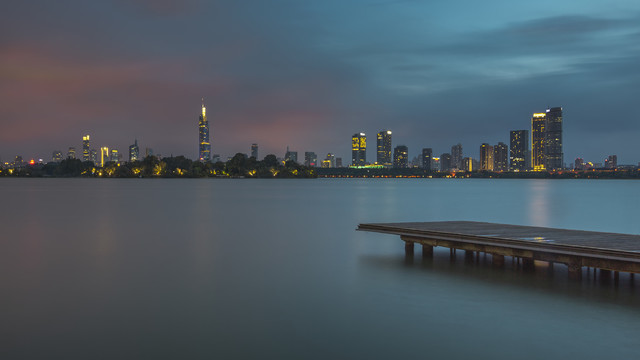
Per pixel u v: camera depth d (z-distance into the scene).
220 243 29.53
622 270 16.19
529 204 78.88
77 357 10.93
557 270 20.02
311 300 15.70
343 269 20.89
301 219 47.59
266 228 38.53
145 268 21.34
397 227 24.05
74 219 46.09
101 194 108.50
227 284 18.06
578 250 17.44
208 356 10.99
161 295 16.39
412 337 12.16
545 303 15.01
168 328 12.90
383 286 17.55
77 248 27.38
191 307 14.90
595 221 48.50
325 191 142.75
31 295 16.38
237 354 11.11
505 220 49.34
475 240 20.30
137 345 11.66
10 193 112.81
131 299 15.87
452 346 11.54
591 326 12.86
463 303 15.20
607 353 11.02
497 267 20.84
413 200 92.06
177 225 40.88
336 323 13.33
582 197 107.38
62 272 20.39
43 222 42.84
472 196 112.94
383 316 13.94
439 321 13.41
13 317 13.84
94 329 12.80
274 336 12.29
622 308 14.43
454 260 22.70
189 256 24.61
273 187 182.00
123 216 49.75
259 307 14.94
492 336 12.17
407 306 14.92
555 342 11.73
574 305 14.79
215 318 13.77
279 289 17.27
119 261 23.12
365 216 52.28
